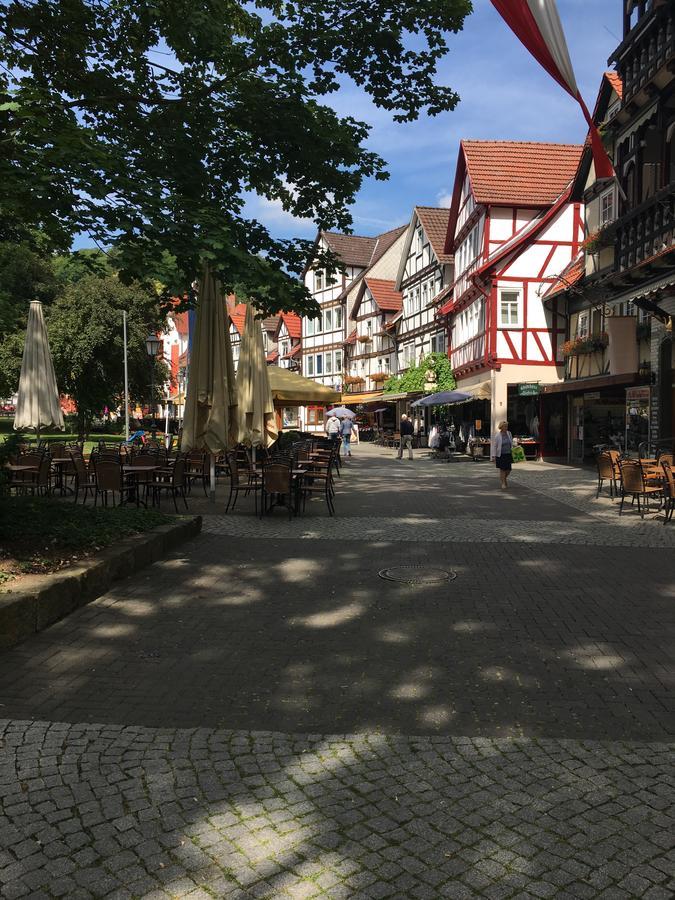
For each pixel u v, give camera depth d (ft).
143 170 25.84
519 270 93.71
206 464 48.37
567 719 13.10
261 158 30.17
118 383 132.98
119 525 27.20
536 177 97.55
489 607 20.42
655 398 56.85
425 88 30.19
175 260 24.63
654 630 18.26
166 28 27.40
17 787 10.66
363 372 175.52
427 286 134.10
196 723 12.97
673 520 36.91
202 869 8.77
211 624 18.85
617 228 54.49
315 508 42.29
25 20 25.80
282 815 9.95
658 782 10.80
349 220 32.91
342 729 12.72
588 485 57.77
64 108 23.91
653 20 49.32
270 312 30.45
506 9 18.40
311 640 17.58
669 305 51.78
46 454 44.34
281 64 29.14
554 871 8.71
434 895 8.30
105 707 13.64
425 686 14.69
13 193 20.89
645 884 8.46
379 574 24.50
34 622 17.79
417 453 111.45
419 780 10.90
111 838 9.39
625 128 58.23
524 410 97.19
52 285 134.72
